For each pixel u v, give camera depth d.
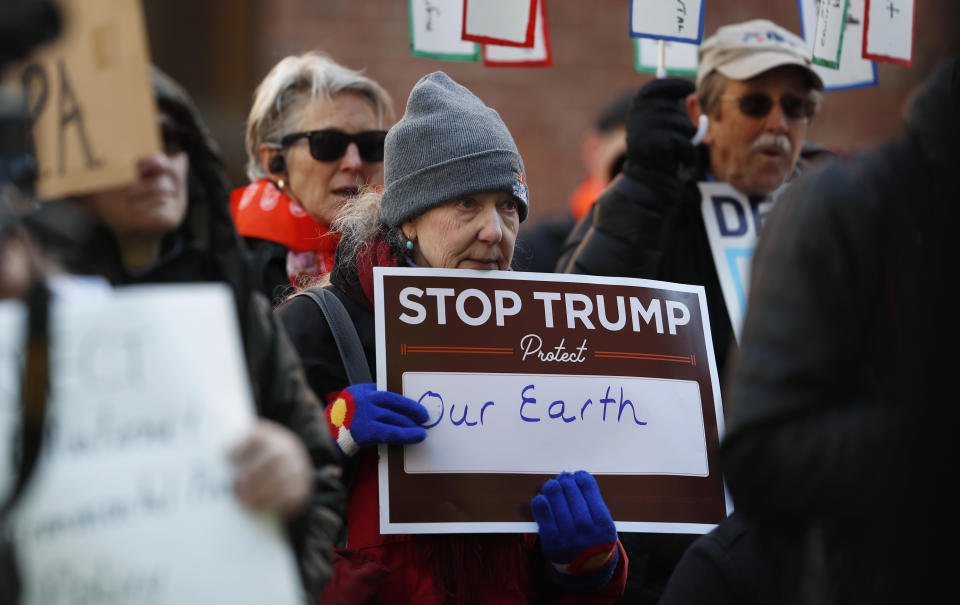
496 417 3.81
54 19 2.55
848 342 2.76
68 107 2.70
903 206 2.78
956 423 2.59
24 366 2.36
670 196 5.09
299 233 5.26
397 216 4.00
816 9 5.41
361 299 4.04
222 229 3.05
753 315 2.84
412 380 3.79
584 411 3.90
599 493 3.71
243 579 2.47
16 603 2.31
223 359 2.54
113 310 2.47
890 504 2.63
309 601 2.97
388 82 10.98
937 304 2.66
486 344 3.88
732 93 5.27
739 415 2.78
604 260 4.99
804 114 5.32
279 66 5.46
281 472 2.52
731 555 3.69
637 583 4.69
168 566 2.43
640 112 5.16
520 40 4.65
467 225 3.94
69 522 2.39
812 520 2.74
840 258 2.77
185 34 8.16
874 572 2.67
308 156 5.25
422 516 3.64
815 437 2.68
